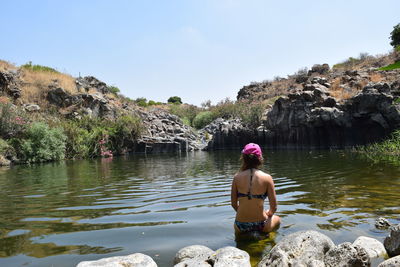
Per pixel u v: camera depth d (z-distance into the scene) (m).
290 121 22.66
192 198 6.53
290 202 5.74
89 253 3.54
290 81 42.78
